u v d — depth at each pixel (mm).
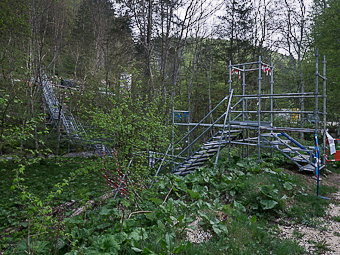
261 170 7375
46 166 10508
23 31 12438
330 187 7027
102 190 7094
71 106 13211
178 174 7664
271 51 20359
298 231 4629
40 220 3662
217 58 21000
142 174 6449
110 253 3020
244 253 3586
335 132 21062
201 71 22281
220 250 3629
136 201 5086
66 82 15281
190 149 10820
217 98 20906
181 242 3568
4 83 9297
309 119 7535
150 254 3041
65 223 4133
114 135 6230
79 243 3693
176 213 4586
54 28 19812
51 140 12398
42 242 3455
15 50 11625
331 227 4770
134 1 11508
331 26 16484
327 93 17594
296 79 18984
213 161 8320
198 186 6105
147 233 3855
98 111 6363
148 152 6637
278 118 13312
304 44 19719
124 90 7031
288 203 5730
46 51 15711
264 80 18406
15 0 11844
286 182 6457
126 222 4035
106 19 18344
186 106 19859
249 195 5699
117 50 13742
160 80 11570
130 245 3441
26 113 9414
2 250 3686
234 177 6422
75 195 6824
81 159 11188
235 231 4188
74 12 30125
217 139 9211
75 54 21047
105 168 6320
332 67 17250
